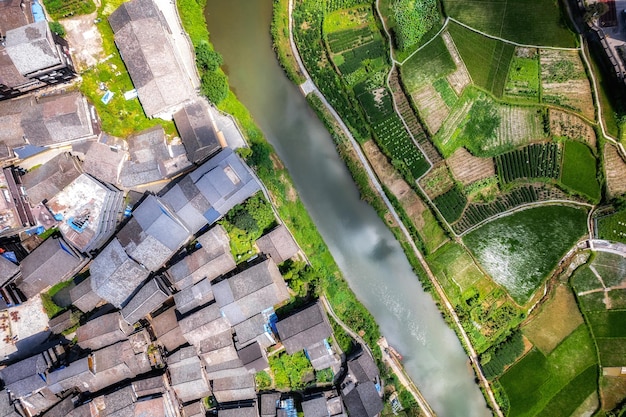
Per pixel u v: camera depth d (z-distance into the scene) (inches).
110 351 1801.2
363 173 1973.4
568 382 1967.3
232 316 1809.8
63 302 1876.2
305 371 1919.3
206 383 1845.5
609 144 1971.0
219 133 1914.4
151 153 1838.1
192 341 1815.9
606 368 1961.1
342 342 1920.5
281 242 1851.6
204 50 1884.8
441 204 1963.6
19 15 1737.2
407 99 1969.7
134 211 1801.2
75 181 1796.3
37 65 1680.6
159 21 1798.7
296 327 1808.6
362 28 1969.7
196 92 1911.9
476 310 1971.0
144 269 1792.6
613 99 1963.6
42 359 1744.6
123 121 1865.2
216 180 1774.1
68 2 1833.2
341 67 1963.6
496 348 1973.4
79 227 1796.3
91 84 1856.5
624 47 1909.4
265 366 1839.3
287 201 1950.1
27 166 1839.3
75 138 1786.4
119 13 1776.6
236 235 1892.2
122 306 1814.7
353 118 1961.1
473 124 1971.0
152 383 1800.0
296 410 1899.6
